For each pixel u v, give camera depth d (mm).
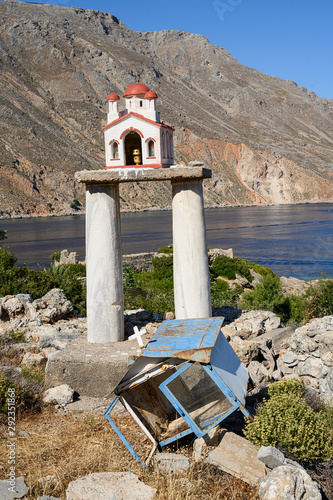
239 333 12258
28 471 7184
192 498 6484
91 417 9055
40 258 86062
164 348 7910
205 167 11867
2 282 18875
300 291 32219
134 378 7707
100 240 11820
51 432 8508
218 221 183875
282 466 6672
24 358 11953
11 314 15047
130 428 8641
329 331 10438
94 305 11859
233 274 40812
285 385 8781
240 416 8914
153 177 11609
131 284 31375
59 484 6812
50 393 10008
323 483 7051
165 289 33906
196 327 8844
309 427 7406
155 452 7652
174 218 12305
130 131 12234
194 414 8227
